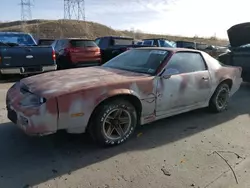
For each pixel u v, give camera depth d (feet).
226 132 13.91
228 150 11.73
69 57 34.22
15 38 34.53
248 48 25.02
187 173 9.75
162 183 9.10
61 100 10.02
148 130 13.94
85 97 10.48
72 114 10.30
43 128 9.93
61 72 13.24
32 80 12.00
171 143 12.38
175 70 13.62
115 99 11.46
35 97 10.27
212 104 16.65
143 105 12.37
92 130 11.28
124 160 10.67
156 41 49.29
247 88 26.58
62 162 10.41
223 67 17.01
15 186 8.79
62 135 12.88
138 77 12.35
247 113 17.38
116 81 11.46
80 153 11.18
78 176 9.45
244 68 25.12
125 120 12.02
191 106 15.07
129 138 12.80
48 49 29.63
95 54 36.19
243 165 10.39
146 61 14.08
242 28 29.71
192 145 12.20
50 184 8.94
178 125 14.78
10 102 11.37
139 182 9.14
